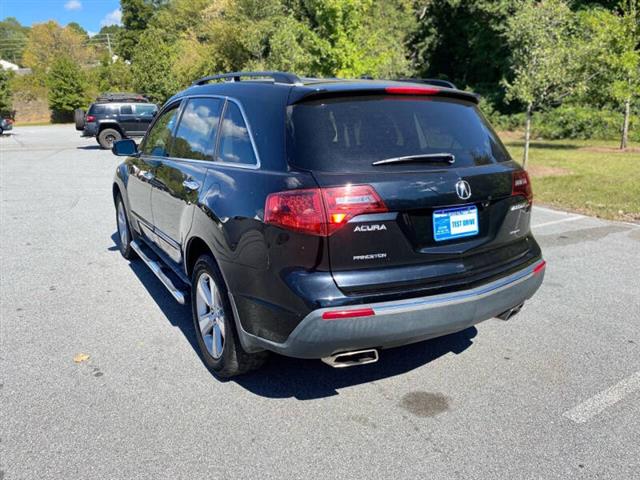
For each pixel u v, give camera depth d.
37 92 52.34
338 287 2.72
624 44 14.45
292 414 3.11
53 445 2.80
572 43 13.57
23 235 7.22
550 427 2.99
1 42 117.50
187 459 2.70
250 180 3.01
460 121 3.37
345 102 3.03
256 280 2.91
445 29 31.73
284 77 3.26
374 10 31.48
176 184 3.97
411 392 3.36
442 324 2.93
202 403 3.21
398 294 2.81
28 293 5.04
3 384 3.41
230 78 3.98
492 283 3.16
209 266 3.36
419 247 2.89
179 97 4.64
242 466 2.65
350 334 2.73
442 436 2.91
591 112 22.94
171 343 4.02
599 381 3.49
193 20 56.12
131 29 83.19
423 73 33.31
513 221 3.41
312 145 2.84
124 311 4.63
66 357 3.78
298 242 2.71
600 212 8.69
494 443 2.85
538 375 3.57
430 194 2.89
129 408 3.15
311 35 15.73
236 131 3.38
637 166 13.95
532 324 4.40
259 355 3.30
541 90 12.38
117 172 6.00
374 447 2.81
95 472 2.60
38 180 12.09
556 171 13.16
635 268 5.84
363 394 3.33
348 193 2.70
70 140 25.45
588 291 5.14
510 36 12.90
